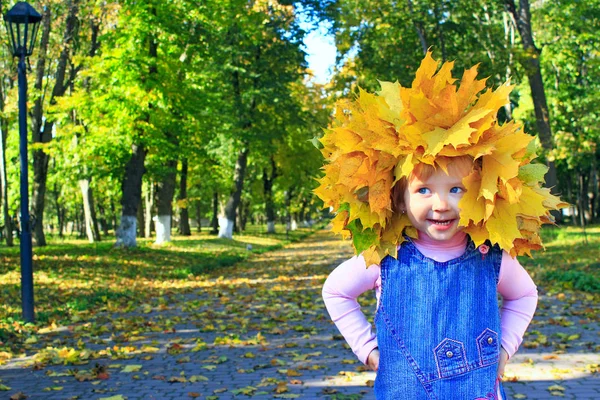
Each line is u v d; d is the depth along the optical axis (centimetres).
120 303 1202
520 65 2236
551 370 605
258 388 572
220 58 2866
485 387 239
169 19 2050
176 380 605
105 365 682
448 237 243
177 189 4575
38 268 1580
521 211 235
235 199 3569
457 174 234
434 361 241
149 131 2103
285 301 1212
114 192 3556
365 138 238
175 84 2131
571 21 2905
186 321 990
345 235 263
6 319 936
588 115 3269
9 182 3103
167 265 1959
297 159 4275
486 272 248
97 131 2139
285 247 3662
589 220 4553
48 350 731
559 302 1052
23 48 970
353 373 618
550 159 2127
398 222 250
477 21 2603
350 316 264
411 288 247
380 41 2398
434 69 235
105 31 2219
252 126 3170
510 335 255
